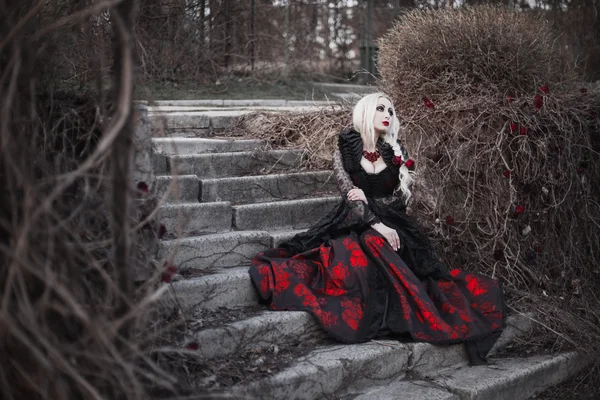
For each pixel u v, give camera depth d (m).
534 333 4.25
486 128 4.52
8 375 2.21
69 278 2.25
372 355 3.37
